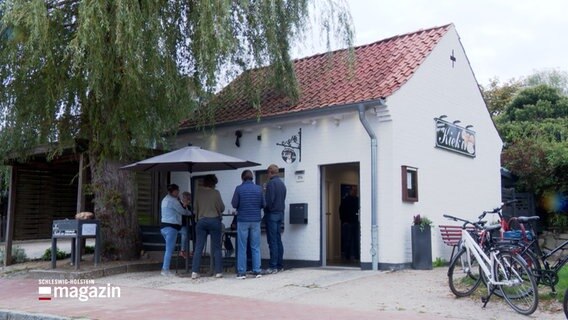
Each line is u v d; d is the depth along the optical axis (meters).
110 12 11.08
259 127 14.20
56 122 12.73
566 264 8.63
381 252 11.87
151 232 13.55
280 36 13.32
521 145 19.92
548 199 19.38
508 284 7.48
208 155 11.73
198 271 11.20
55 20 11.42
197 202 11.35
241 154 14.70
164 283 10.66
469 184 15.34
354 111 12.36
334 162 12.78
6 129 12.58
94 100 12.16
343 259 14.65
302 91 14.24
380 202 11.98
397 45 14.95
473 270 8.53
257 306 8.10
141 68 11.02
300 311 7.66
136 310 7.89
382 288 9.48
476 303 8.07
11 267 13.97
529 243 7.92
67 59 11.54
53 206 16.42
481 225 8.69
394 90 12.12
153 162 11.49
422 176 12.98
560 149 18.86
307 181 13.21
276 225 11.77
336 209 15.41
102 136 12.51
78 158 14.56
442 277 10.55
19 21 10.85
